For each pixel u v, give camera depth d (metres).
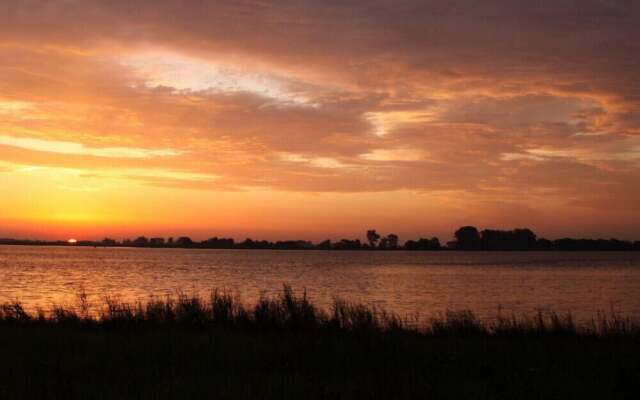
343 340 12.72
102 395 8.41
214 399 8.21
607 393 8.65
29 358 10.93
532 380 9.17
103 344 12.45
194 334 14.31
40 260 129.88
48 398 8.25
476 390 8.73
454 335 15.67
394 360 10.80
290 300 17.64
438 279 70.81
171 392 8.52
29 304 31.89
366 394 8.43
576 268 115.12
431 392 8.49
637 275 85.88
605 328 17.02
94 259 147.75
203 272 83.12
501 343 13.17
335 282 61.38
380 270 99.19
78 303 32.56
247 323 16.39
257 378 9.45
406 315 27.91
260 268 102.44
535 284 62.06
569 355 11.43
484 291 50.84
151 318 16.94
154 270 86.94
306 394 8.45
